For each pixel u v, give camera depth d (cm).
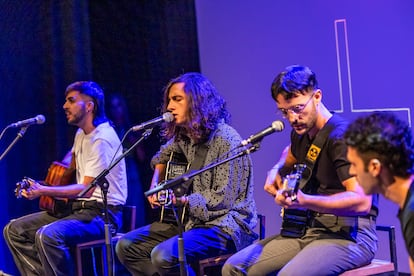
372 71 422
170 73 520
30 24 512
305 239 303
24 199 512
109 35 518
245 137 497
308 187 301
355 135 206
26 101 514
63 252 399
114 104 518
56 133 512
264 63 482
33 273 428
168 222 363
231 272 304
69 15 511
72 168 427
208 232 337
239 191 345
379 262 306
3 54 510
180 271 303
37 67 514
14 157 514
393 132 202
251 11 486
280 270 287
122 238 362
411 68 404
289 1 463
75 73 512
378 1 416
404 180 204
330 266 284
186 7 517
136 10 518
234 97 501
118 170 422
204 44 515
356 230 296
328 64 443
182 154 368
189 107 348
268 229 485
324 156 294
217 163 287
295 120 289
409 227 200
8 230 431
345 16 433
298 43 459
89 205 414
